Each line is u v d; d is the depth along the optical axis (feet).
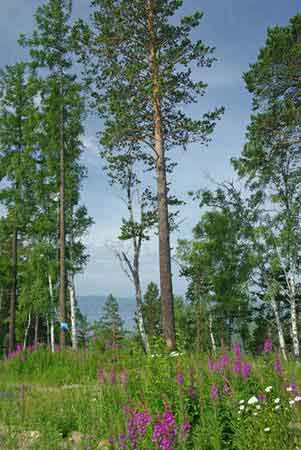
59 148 90.84
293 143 78.54
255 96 75.51
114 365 38.91
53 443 24.82
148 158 69.82
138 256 75.61
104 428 26.02
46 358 60.03
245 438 19.92
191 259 113.80
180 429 20.33
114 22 65.21
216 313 111.34
